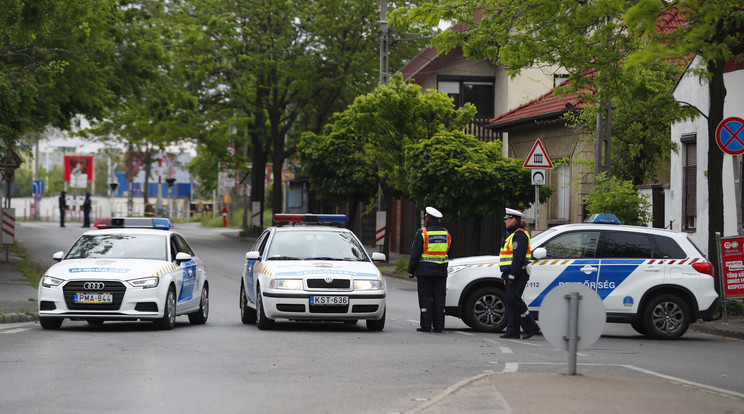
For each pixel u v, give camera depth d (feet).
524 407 41.93
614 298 82.84
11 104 126.52
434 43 100.32
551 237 84.28
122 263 83.41
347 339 75.05
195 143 285.43
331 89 255.91
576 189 161.27
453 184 153.28
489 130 208.13
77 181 438.81
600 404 43.04
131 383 50.62
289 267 82.58
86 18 136.56
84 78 143.54
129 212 391.04
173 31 172.14
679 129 126.21
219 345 69.41
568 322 51.75
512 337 79.00
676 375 57.67
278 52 250.16
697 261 83.82
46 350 65.31
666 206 128.88
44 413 41.98
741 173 113.60
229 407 43.80
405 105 171.94
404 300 124.57
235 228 361.30
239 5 247.50
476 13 164.14
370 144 182.39
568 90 101.71
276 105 263.49
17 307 96.32
